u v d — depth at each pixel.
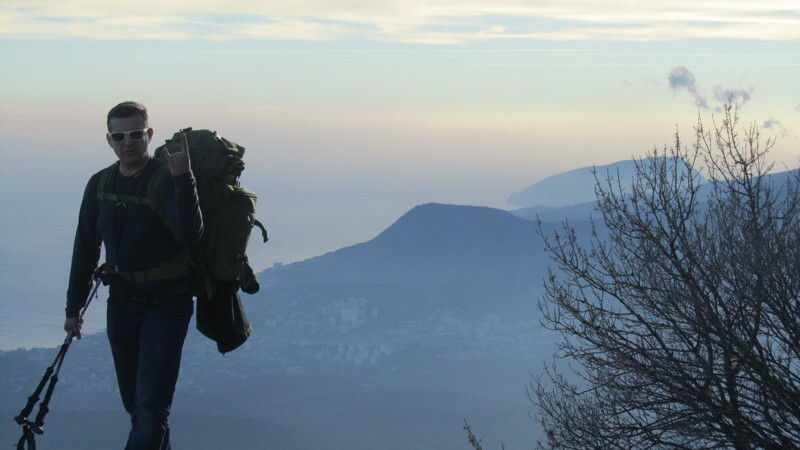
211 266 4.19
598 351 7.66
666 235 7.40
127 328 4.17
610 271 7.59
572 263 7.75
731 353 6.95
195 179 4.14
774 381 6.86
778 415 7.21
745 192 7.59
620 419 7.51
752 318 7.40
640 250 7.51
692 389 7.09
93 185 4.23
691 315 7.17
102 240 4.29
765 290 6.99
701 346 7.52
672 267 7.52
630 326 7.59
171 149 4.26
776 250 7.15
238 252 4.23
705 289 7.43
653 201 7.62
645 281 7.50
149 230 4.09
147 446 3.91
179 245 4.14
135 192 4.12
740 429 6.93
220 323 4.45
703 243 7.43
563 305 7.71
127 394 4.25
